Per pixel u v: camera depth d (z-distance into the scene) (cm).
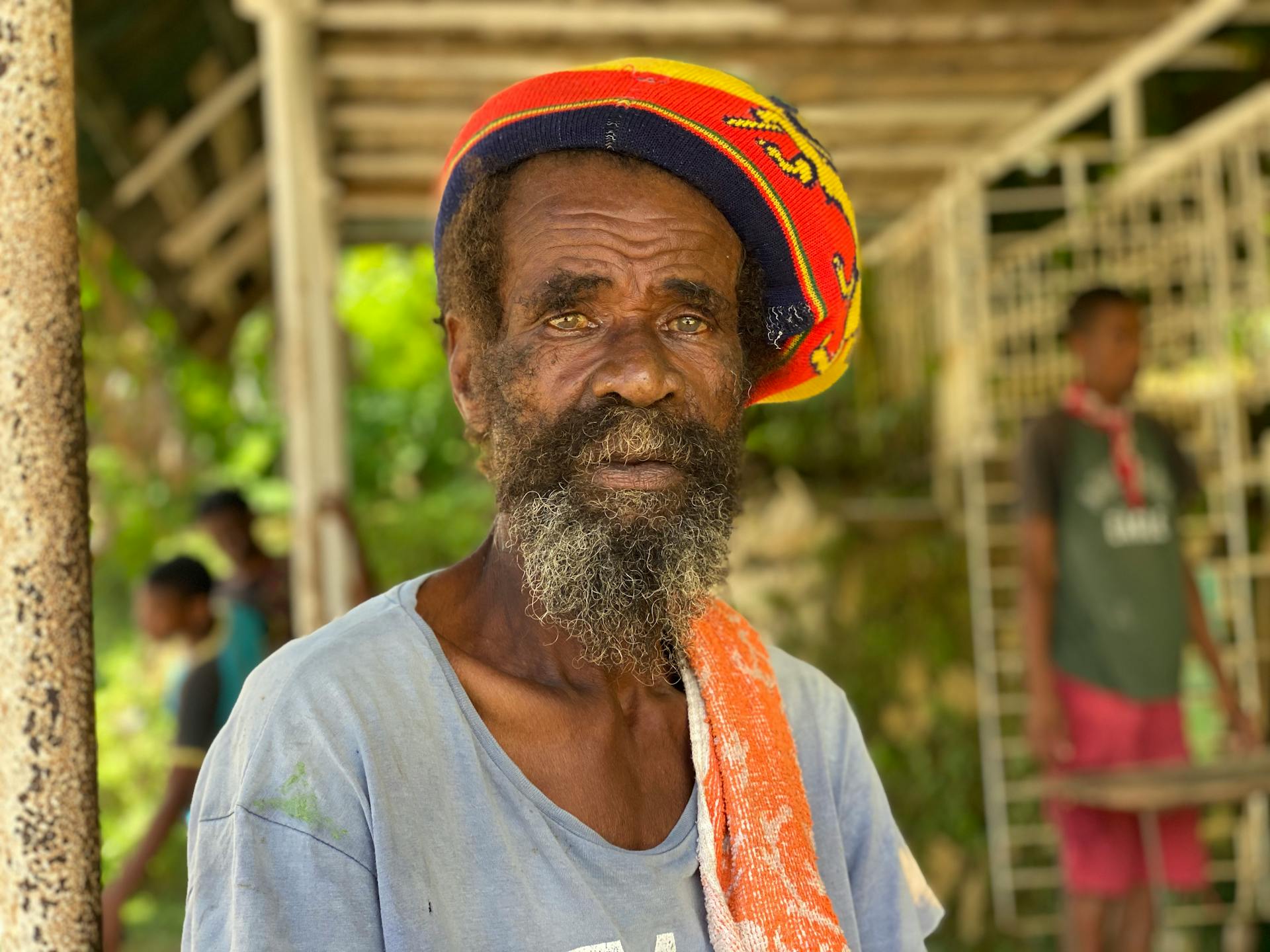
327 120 499
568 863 122
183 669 407
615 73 137
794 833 137
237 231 596
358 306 1095
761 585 566
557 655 136
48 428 111
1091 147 591
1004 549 574
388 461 1034
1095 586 387
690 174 137
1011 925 513
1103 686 386
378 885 115
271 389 1030
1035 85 513
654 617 133
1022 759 538
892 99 528
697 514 134
